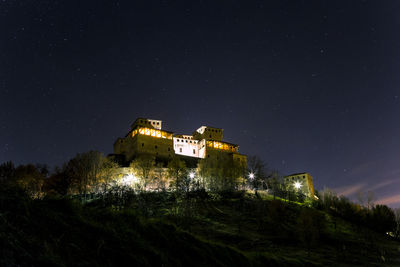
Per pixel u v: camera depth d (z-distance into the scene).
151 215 48.84
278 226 56.28
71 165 82.00
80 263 12.11
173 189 78.12
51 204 15.84
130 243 15.40
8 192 14.47
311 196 105.25
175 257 16.70
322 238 52.38
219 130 144.50
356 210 82.69
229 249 21.20
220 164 100.44
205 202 71.12
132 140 119.06
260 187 97.31
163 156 118.50
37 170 77.88
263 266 22.62
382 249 52.34
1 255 10.09
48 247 11.94
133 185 78.12
